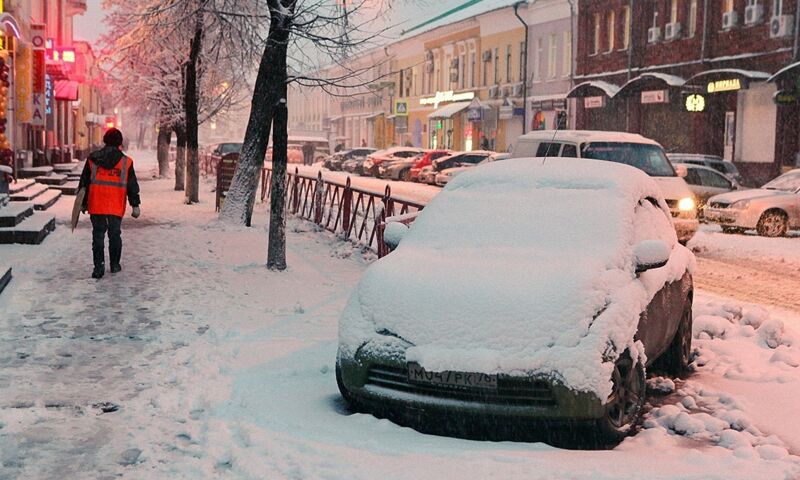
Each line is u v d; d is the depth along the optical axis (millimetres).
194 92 25922
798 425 6441
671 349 7883
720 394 7168
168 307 10461
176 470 5453
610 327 5988
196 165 26281
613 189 7246
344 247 16312
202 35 24641
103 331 9164
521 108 49750
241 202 19969
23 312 10000
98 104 80688
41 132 36281
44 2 40156
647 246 6688
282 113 13414
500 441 6082
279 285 12211
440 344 6059
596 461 5527
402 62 70562
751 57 32812
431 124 64625
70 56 37844
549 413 5809
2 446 5840
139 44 25688
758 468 5367
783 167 31500
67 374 7574
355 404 6570
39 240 15766
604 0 42219
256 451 5723
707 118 34938
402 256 7000
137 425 6289
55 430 6168
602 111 42750
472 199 7500
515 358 5855
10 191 20266
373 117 76000
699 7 35594
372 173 46000
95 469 5477
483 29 55250
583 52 44062
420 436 6062
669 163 17984
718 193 23734
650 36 38531
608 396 5836
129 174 12672
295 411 6609
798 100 30141
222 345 8648
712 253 17391
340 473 5277
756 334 8906
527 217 7109
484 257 6770
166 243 16625
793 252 17438
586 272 6262
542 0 47000
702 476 5199
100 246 12375
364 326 6410
